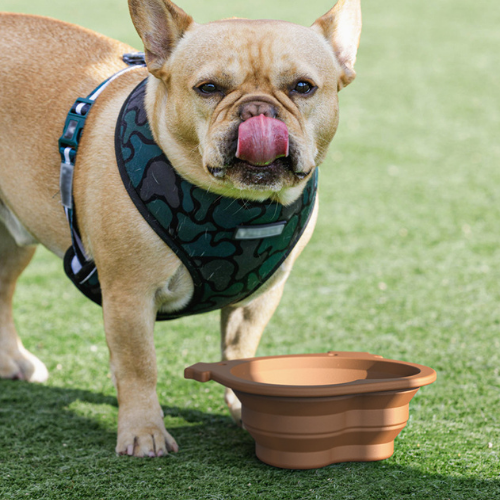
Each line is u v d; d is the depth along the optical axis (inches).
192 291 84.8
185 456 84.7
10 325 117.6
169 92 79.0
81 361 124.9
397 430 80.0
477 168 256.4
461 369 116.3
